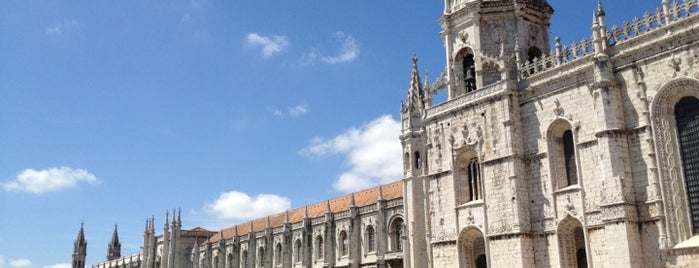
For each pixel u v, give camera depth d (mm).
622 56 46094
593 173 47094
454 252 56719
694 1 42688
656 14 44656
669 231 42469
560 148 51062
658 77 44125
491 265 52875
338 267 92000
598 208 46281
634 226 43906
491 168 54125
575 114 49000
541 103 52094
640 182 44375
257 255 116812
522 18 58969
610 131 45188
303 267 99562
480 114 56000
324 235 95438
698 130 42656
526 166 52625
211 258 133875
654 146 43938
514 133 52938
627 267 43000
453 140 58219
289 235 106688
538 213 51094
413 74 76062
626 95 45906
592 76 48031
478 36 59000
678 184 42969
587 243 46719
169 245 146250
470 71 60469
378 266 81562
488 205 53906
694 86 42406
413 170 72812
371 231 87625
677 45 43250
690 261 41156
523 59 57656
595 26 47594
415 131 73500
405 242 72688
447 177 58562
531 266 50562
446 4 63156
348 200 99750
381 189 88625
